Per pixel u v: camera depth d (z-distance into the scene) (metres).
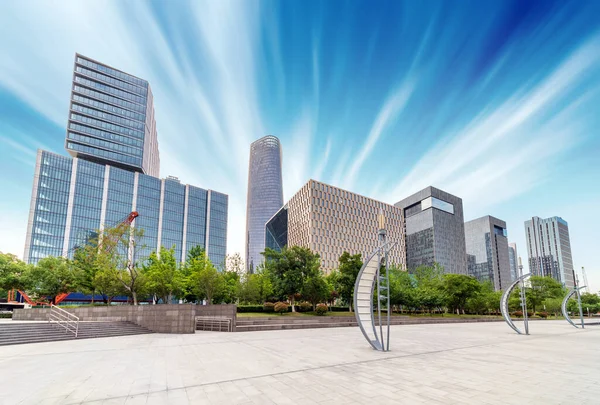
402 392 7.64
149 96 137.12
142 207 117.12
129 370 10.05
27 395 7.40
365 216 110.56
